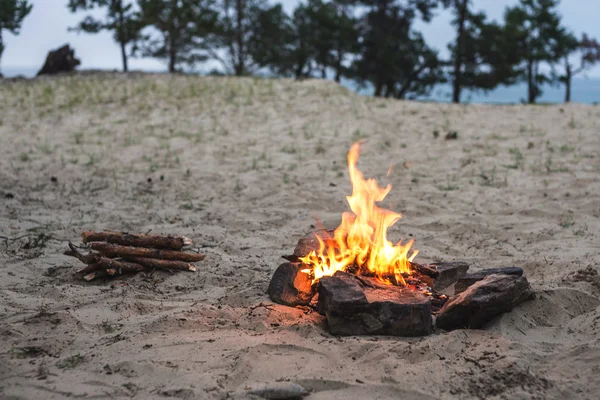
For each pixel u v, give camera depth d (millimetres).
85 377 2111
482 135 6879
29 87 10828
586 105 8984
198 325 2471
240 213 4367
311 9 20094
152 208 4477
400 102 9367
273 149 6523
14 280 2947
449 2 18547
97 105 8938
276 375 2131
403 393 2033
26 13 12766
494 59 19188
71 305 2668
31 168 5668
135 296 2781
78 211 4289
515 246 3629
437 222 4082
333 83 10633
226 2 18938
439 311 2617
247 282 2984
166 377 2109
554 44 20297
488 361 2189
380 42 19375
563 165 5512
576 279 2828
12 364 2178
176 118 8070
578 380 2098
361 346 2287
